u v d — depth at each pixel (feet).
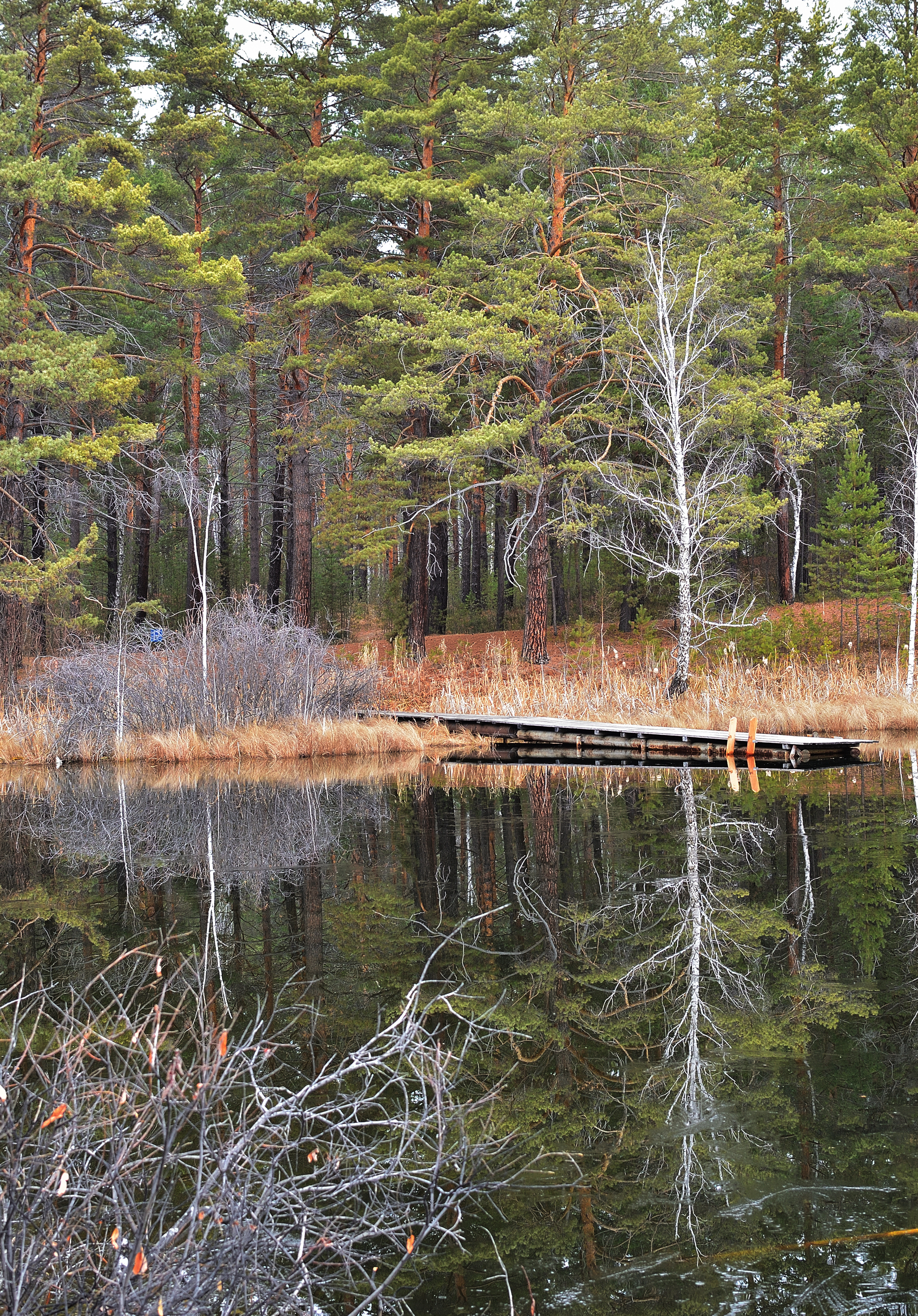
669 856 31.01
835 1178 11.82
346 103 94.17
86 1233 8.87
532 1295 9.61
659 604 105.70
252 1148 8.96
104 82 73.46
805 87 97.66
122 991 18.43
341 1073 9.30
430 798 43.55
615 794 43.73
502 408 80.69
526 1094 14.29
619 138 81.10
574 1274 9.93
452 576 154.10
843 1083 14.65
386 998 18.25
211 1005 17.66
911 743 60.39
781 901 25.61
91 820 39.47
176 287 73.05
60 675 62.28
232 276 71.10
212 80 88.22
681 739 59.57
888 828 34.14
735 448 78.38
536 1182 11.85
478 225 82.28
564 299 81.61
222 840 34.71
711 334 78.07
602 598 101.45
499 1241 10.64
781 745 56.08
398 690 81.87
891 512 104.12
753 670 75.31
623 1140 12.86
